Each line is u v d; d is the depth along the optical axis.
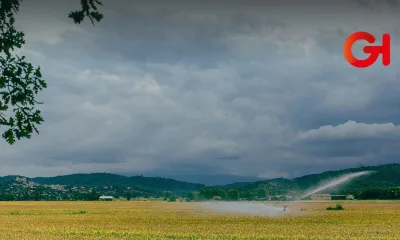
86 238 38.00
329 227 47.47
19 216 75.81
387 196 183.50
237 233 41.03
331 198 184.75
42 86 9.38
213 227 47.94
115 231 44.22
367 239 36.09
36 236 40.06
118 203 167.62
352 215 70.44
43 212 89.81
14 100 9.20
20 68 9.22
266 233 41.00
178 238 37.53
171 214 78.62
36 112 9.38
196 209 100.62
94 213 85.50
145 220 61.84
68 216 75.06
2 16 9.02
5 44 8.96
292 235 39.03
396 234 40.12
